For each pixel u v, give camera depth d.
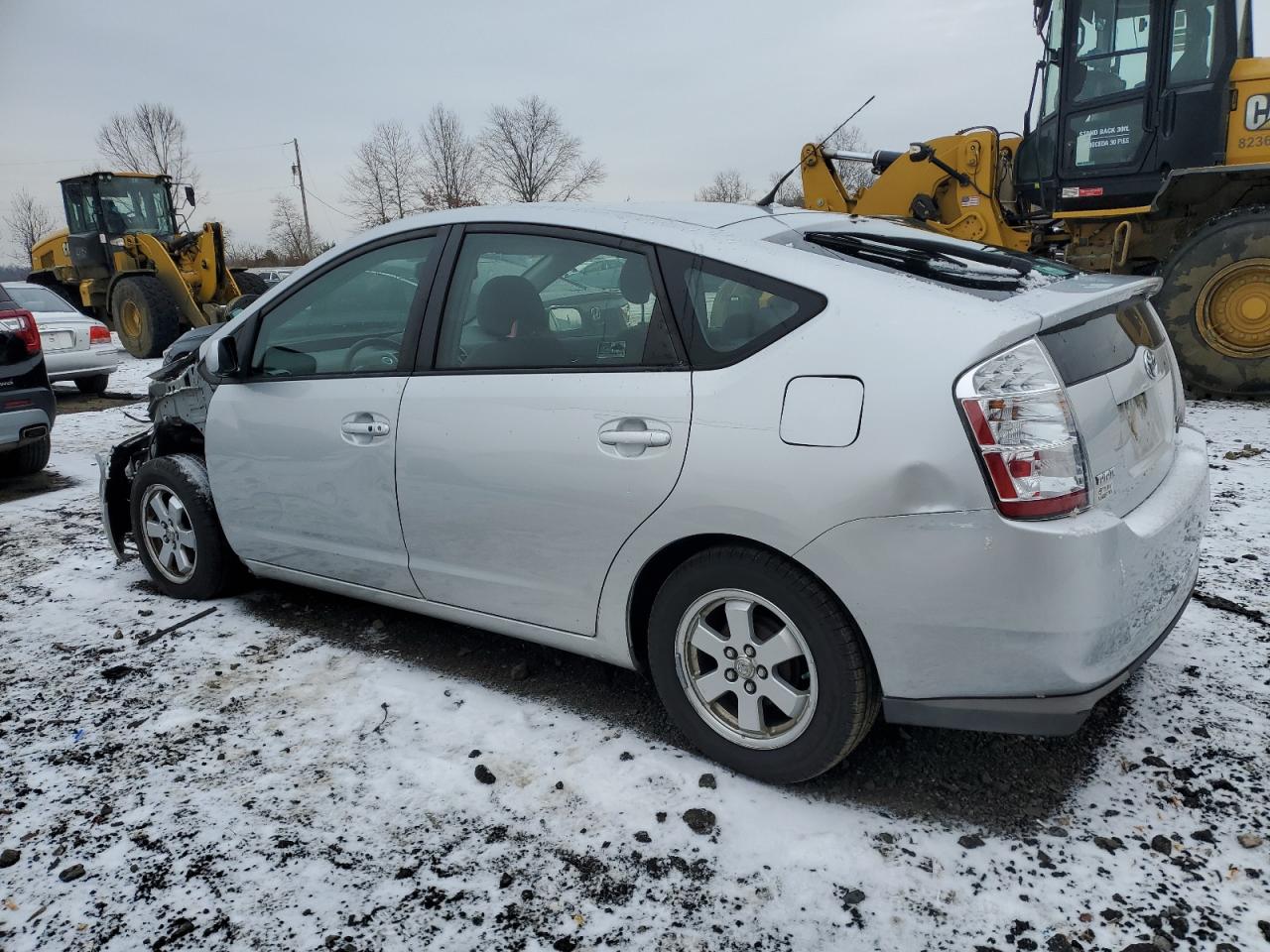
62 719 3.00
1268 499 4.59
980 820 2.30
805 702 2.34
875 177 9.30
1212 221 6.94
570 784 2.52
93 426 9.16
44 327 10.82
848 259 2.43
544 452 2.62
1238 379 7.02
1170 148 7.00
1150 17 6.89
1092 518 2.07
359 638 3.55
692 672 2.55
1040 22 7.68
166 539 4.05
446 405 2.85
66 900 2.16
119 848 2.34
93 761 2.75
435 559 3.01
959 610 2.06
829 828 2.29
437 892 2.14
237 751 2.77
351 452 3.12
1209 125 6.84
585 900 2.09
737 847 2.24
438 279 2.97
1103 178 7.34
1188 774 2.43
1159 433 2.54
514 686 3.10
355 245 3.25
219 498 3.68
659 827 2.32
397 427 2.98
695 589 2.45
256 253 57.91
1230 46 6.70
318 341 3.31
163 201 17.22
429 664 3.29
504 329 2.79
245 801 2.51
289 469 3.35
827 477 2.13
